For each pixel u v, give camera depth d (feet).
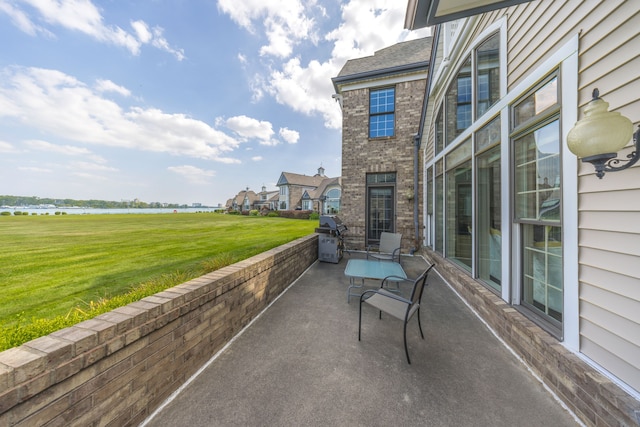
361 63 27.78
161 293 6.25
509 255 8.87
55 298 9.63
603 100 5.02
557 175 6.93
